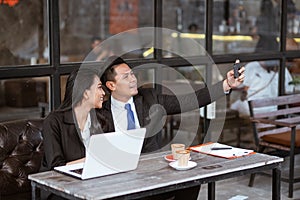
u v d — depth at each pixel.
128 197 2.66
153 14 4.97
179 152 3.01
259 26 5.86
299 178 4.66
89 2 8.19
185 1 7.17
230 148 3.46
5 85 4.39
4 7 5.23
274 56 5.74
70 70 4.36
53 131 3.27
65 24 7.85
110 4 8.54
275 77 5.79
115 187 2.70
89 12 8.19
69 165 3.08
